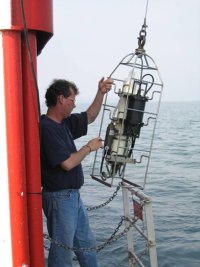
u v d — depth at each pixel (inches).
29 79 109.3
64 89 159.5
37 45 121.0
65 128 165.6
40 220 113.1
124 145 143.3
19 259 109.0
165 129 2212.1
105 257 320.8
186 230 412.8
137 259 179.0
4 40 105.3
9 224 108.3
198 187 683.4
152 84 143.5
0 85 106.2
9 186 107.5
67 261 160.9
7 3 103.9
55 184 158.7
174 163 999.0
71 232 161.2
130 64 142.9
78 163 154.9
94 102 174.1
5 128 106.7
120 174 146.5
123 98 142.6
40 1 107.8
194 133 1952.5
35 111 110.6
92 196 560.4
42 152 156.6
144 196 163.5
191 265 320.5
